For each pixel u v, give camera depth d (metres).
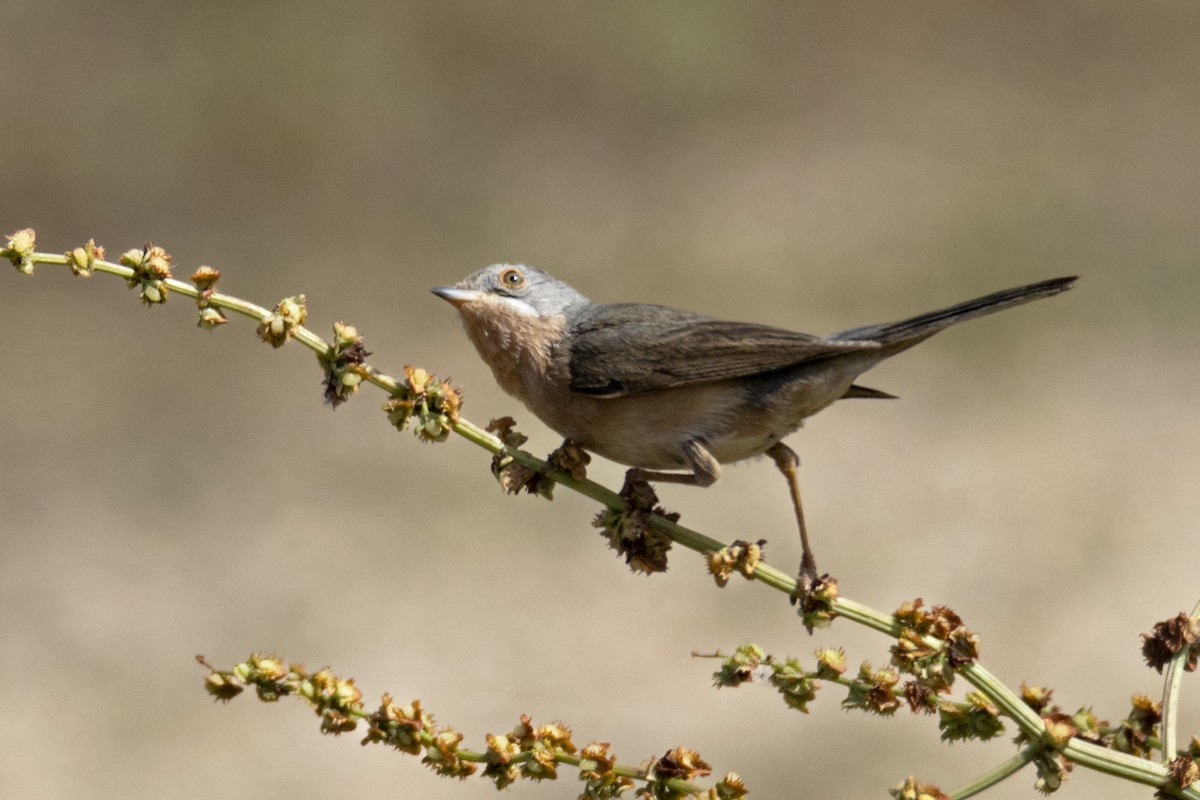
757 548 4.99
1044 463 14.34
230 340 17.33
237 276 18.38
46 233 18.78
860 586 12.47
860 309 17.47
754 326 6.63
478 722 10.81
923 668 4.55
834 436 15.22
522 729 4.48
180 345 17.14
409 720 4.42
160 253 4.91
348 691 4.46
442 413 5.30
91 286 18.34
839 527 13.41
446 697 11.10
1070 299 17.34
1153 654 4.65
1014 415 15.34
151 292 4.89
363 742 4.47
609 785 4.42
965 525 13.35
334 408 5.17
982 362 16.47
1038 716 4.55
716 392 6.59
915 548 13.05
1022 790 9.72
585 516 13.66
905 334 6.33
